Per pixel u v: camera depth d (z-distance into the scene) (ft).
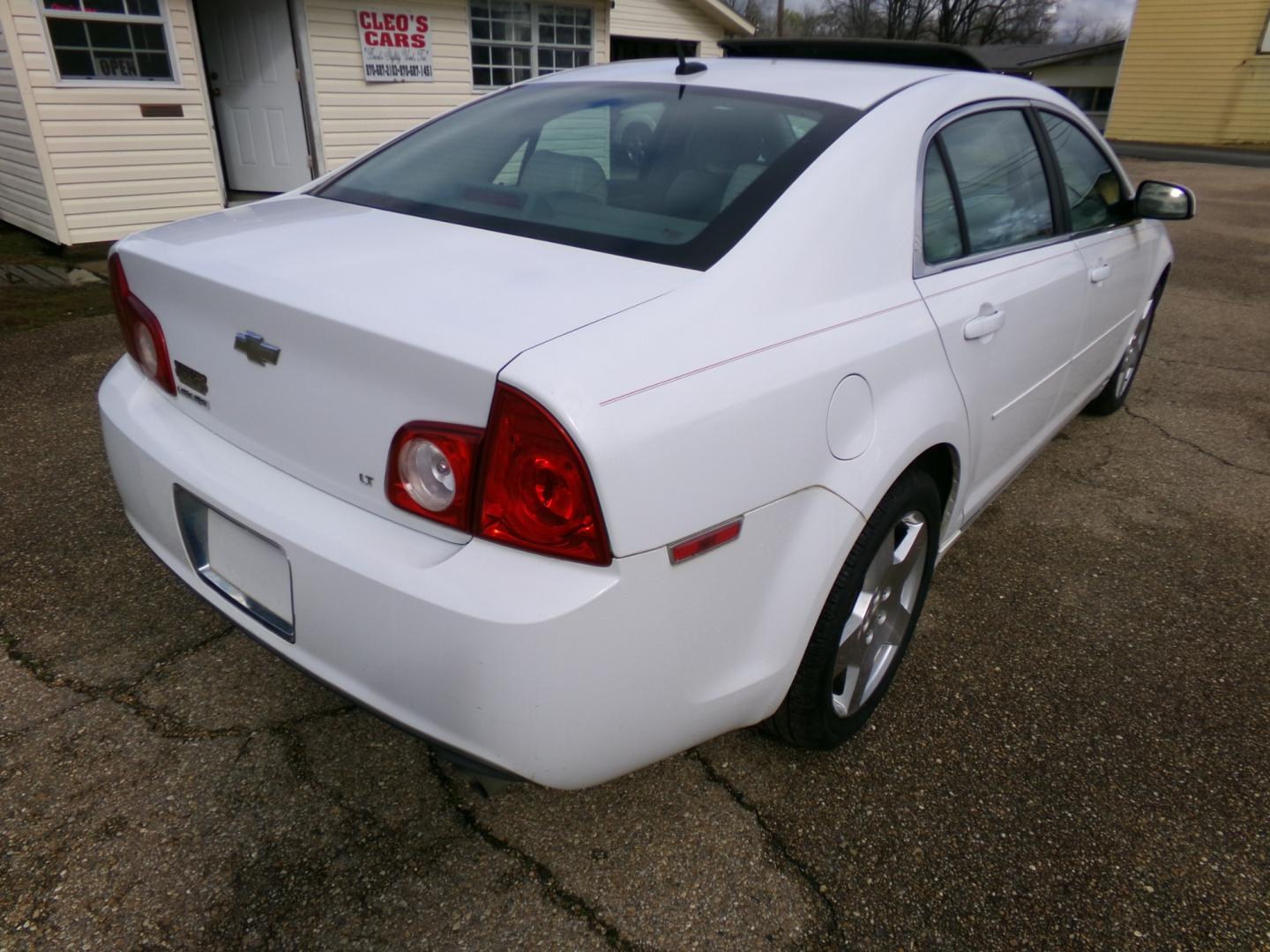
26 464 11.14
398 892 5.72
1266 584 9.97
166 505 6.07
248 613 5.67
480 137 7.86
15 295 19.70
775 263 5.65
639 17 43.19
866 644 6.86
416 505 4.76
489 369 4.39
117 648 7.82
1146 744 7.39
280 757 6.73
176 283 5.88
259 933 5.41
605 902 5.73
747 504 5.08
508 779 4.97
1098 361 11.66
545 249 5.88
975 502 8.43
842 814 6.51
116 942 5.30
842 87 7.39
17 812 6.12
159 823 6.11
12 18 22.53
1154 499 11.98
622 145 7.06
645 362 4.69
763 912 5.71
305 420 5.24
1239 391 16.63
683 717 5.24
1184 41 86.94
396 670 4.82
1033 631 8.89
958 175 7.52
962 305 7.05
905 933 5.63
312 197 7.68
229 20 29.37
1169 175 58.39
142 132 25.64
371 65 30.76
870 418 5.93
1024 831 6.45
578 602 4.44
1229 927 5.79
